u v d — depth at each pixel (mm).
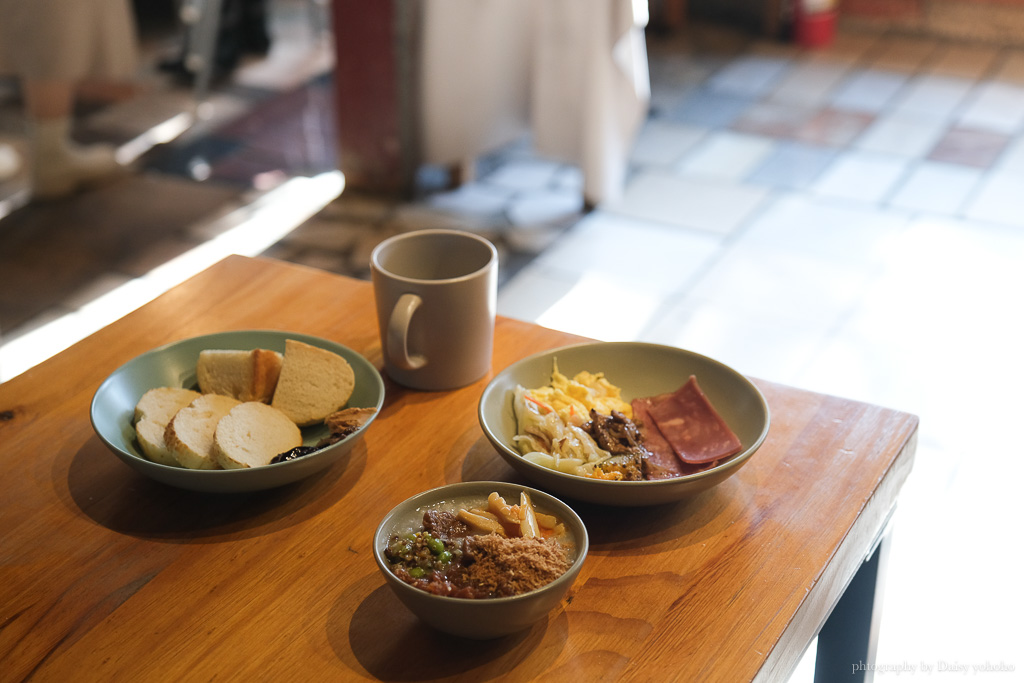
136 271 2354
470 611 564
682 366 843
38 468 787
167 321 994
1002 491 1661
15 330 2117
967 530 1577
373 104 2611
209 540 709
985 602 1437
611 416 780
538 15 2447
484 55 2533
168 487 764
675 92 3566
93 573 679
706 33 4219
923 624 1396
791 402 866
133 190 2762
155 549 701
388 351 855
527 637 623
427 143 2676
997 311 2193
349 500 750
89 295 2252
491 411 779
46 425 840
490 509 659
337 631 629
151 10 4211
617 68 2457
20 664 605
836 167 2932
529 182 2842
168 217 2611
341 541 708
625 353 859
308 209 2658
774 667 625
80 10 2506
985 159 2969
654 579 670
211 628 632
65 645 620
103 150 2850
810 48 4035
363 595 660
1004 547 1542
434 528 640
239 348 878
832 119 3299
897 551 1533
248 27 3781
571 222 2600
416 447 810
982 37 4039
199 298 1040
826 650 999
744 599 652
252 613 644
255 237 2506
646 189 2791
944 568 1501
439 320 839
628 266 2381
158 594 660
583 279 2320
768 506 741
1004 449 1761
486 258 884
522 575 594
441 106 2600
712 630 627
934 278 2328
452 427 834
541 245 2480
